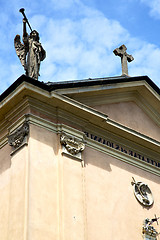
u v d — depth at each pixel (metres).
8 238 16.75
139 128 21.70
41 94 18.56
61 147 18.58
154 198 20.64
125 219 19.19
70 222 17.36
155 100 22.41
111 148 20.20
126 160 20.50
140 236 19.33
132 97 22.08
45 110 18.91
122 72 23.25
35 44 19.84
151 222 19.83
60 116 19.12
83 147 19.12
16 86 18.45
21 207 16.88
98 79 20.59
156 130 22.41
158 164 21.59
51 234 16.86
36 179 17.45
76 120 19.47
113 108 21.19
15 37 20.50
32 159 17.70
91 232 17.94
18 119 18.62
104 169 19.58
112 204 19.09
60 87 19.03
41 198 17.23
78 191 18.17
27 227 16.42
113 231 18.58
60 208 17.44
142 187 20.44
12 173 17.91
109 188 19.34
